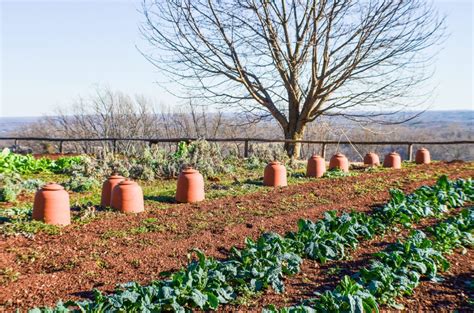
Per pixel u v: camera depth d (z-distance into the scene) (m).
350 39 19.48
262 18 19.56
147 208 9.30
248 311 5.18
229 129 38.41
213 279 5.52
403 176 12.97
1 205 9.48
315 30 18.91
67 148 33.66
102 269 6.18
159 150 15.14
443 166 15.52
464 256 7.15
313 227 7.23
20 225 7.66
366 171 14.35
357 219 8.05
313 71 19.64
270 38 19.80
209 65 20.25
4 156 15.34
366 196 10.34
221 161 14.82
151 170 13.39
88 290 5.50
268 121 23.67
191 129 40.75
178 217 8.55
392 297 5.64
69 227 7.84
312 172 13.23
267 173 11.78
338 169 13.99
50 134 45.41
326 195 10.44
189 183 9.87
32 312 4.38
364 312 5.07
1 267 6.10
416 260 6.38
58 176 13.94
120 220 8.31
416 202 9.07
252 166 15.41
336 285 5.92
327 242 7.00
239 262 6.06
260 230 7.80
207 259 5.99
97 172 13.27
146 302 4.82
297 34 20.44
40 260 6.43
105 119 39.69
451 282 6.20
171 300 4.94
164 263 6.39
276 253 6.41
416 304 5.57
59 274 5.96
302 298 5.54
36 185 11.67
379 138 38.28
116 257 6.58
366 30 19.00
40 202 7.93
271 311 4.73
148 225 8.04
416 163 16.89
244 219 8.42
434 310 5.43
